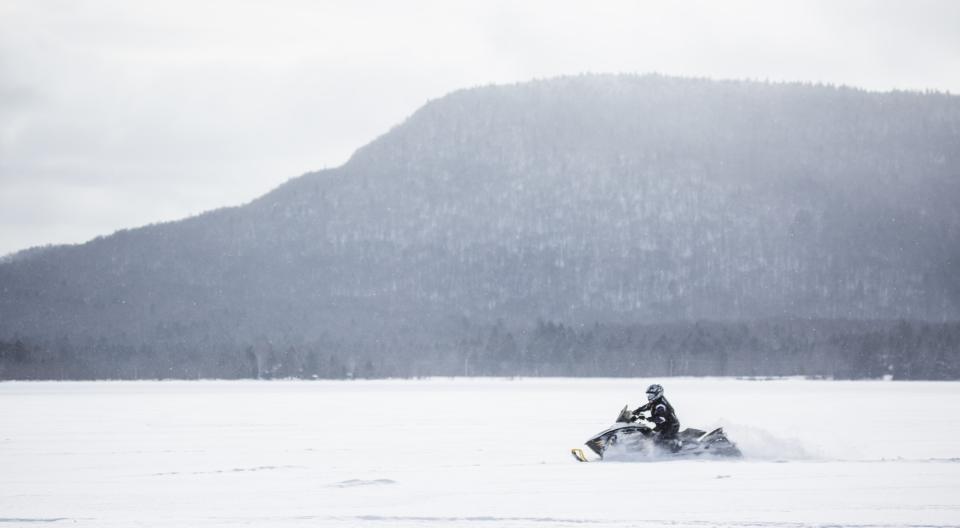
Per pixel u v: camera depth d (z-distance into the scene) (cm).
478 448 10538
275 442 11569
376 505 6116
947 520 5391
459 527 5294
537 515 5650
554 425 14775
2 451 10462
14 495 6781
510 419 16612
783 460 8588
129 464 8969
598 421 15850
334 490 6856
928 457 9044
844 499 6159
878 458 8894
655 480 7175
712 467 8012
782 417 17362
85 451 10438
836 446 10062
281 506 6122
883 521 5366
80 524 5503
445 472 7950
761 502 6056
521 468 8200
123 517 5750
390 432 13300
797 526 5234
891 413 18488
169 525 5438
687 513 5666
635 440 8744
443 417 17462
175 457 9656
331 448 10650
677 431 8850
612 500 6197
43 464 9012
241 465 8806
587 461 8650
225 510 5981
